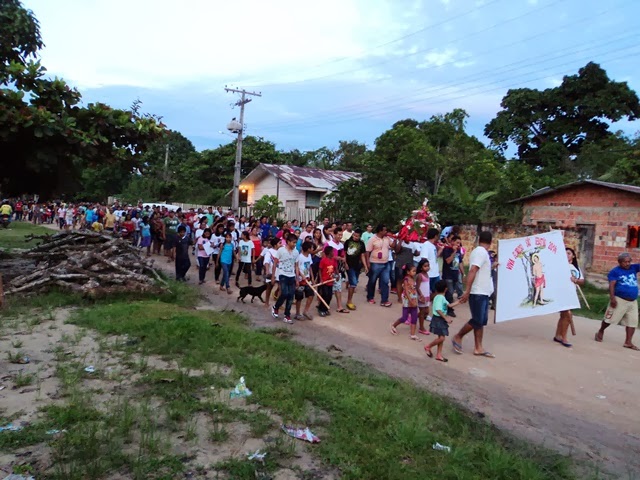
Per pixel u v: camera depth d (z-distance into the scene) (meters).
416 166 26.44
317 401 4.83
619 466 4.31
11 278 10.21
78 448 3.56
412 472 3.57
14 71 9.85
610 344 8.28
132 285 9.72
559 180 29.25
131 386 4.91
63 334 6.67
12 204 37.84
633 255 17.17
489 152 29.55
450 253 10.44
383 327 8.93
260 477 3.39
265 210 24.55
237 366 5.67
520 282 8.48
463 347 7.87
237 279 12.43
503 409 5.48
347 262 10.48
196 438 3.90
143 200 44.66
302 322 9.12
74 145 9.89
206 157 44.00
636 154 26.39
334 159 48.94
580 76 36.31
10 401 4.39
